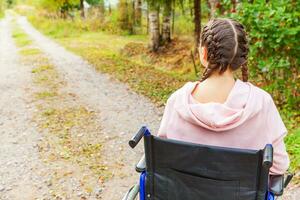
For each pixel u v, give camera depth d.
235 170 1.93
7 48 25.30
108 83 11.70
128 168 5.52
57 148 6.36
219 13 8.12
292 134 5.63
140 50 18.59
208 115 1.91
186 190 2.06
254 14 6.56
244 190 1.95
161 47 18.05
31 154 6.14
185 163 2.01
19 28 47.47
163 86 11.12
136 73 13.48
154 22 18.00
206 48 2.00
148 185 2.17
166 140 2.01
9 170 5.57
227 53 1.92
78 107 8.94
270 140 1.96
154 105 8.90
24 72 14.40
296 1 6.57
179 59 15.71
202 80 2.05
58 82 12.13
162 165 2.08
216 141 1.96
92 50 21.16
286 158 2.04
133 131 7.13
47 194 4.87
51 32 35.69
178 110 2.01
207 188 2.01
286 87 6.92
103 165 5.63
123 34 31.31
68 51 21.16
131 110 8.52
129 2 31.50
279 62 6.63
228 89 1.96
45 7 51.28
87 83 11.80
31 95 10.38
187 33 22.92
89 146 6.39
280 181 2.07
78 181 5.17
